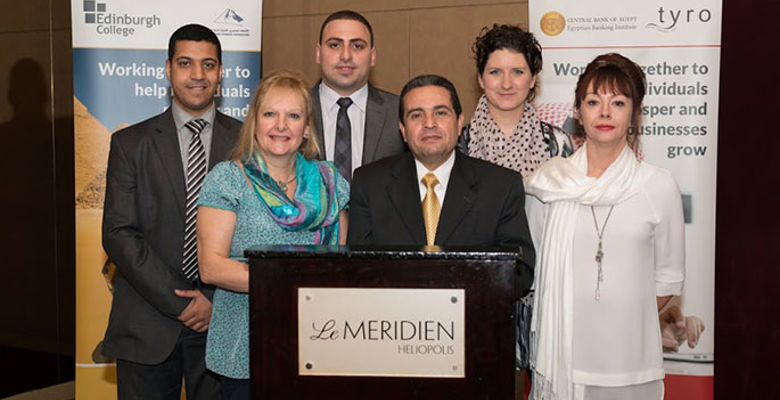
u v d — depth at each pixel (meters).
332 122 3.16
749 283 3.94
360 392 1.42
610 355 2.24
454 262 1.39
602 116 2.30
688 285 3.37
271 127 2.08
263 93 2.12
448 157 2.31
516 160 3.03
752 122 3.88
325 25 3.15
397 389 1.42
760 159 3.88
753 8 3.84
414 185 2.28
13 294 4.43
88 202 3.46
